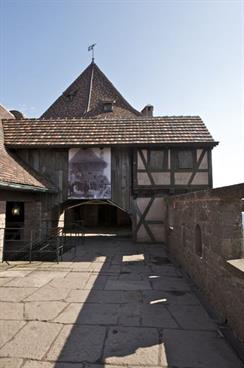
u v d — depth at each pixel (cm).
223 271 387
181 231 713
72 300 471
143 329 366
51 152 1148
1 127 1220
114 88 2031
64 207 1274
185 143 1079
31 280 587
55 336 346
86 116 1755
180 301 468
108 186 1116
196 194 524
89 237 1300
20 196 930
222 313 394
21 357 300
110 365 287
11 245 1040
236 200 384
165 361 295
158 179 1109
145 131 1170
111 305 450
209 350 316
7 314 411
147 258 827
